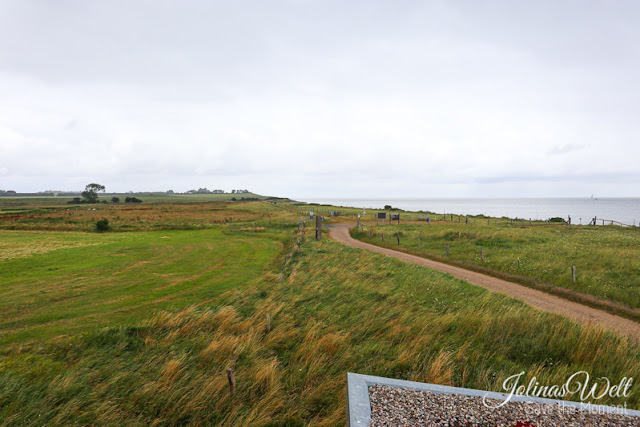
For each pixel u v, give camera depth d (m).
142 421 6.77
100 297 15.98
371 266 19.67
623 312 12.70
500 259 21.28
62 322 12.80
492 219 62.03
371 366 8.34
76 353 9.80
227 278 19.64
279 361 9.08
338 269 18.95
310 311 12.72
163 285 18.12
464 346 9.33
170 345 10.22
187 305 14.62
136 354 9.77
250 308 13.36
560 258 20.62
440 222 52.56
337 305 13.32
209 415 6.86
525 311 11.80
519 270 18.73
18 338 11.30
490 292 14.50
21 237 39.12
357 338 10.23
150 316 13.34
